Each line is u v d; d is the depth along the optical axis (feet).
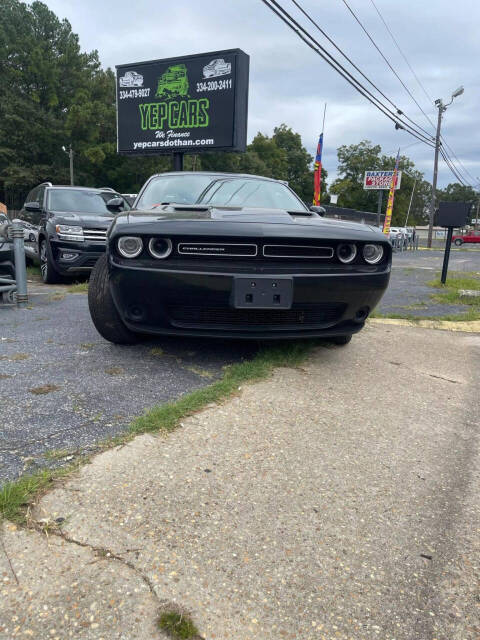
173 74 47.73
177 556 4.86
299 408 8.59
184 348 11.91
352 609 4.38
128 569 4.66
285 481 6.28
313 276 9.56
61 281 25.12
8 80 159.22
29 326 14.02
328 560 4.95
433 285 27.14
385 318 17.29
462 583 4.74
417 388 10.05
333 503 5.88
